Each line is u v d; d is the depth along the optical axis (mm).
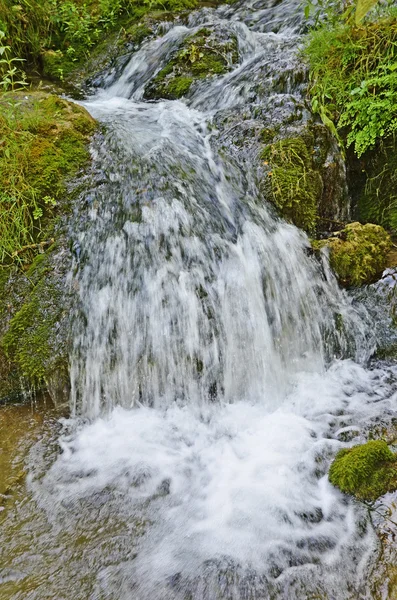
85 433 3045
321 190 4094
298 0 6652
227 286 3449
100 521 2426
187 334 3287
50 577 2146
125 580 2129
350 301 3750
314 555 2195
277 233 3781
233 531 2350
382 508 2346
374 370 3449
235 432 3033
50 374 3168
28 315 3279
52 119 4133
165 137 4352
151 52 6090
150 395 3258
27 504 2521
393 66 3771
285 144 4035
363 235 3885
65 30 6609
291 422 3061
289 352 3521
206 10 6801
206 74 5391
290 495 2523
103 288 3352
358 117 4008
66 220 3607
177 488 2625
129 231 3498
